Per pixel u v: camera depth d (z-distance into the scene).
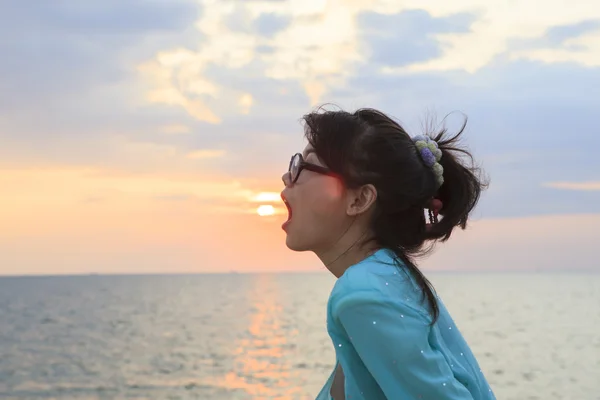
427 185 1.72
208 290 155.12
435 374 1.47
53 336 55.66
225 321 68.25
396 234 1.71
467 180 1.82
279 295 127.25
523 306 91.69
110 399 30.31
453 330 1.71
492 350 44.97
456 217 1.81
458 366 1.62
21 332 58.66
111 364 40.50
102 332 58.34
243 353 44.56
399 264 1.62
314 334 55.53
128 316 75.25
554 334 54.53
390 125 1.71
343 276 1.58
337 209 1.70
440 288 164.00
